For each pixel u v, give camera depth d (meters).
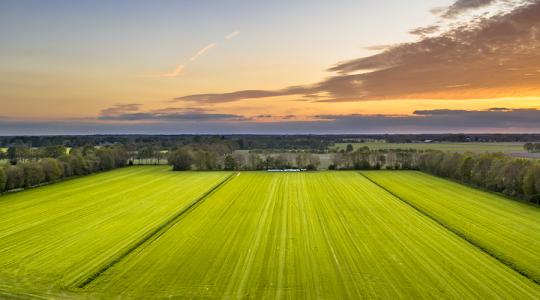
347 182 93.75
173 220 53.22
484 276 32.12
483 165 84.06
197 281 31.52
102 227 49.78
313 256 37.44
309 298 28.17
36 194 77.69
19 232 47.81
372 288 29.83
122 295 29.03
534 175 64.81
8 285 31.16
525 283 30.67
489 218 53.41
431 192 77.19
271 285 30.55
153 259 37.03
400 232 46.09
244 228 48.47
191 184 91.31
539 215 55.34
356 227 48.62
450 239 43.00
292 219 53.34
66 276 33.00
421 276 32.12
